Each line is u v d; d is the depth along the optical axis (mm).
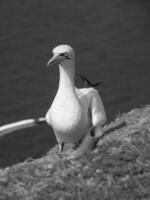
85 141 10359
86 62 37938
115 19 48156
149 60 38156
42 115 28656
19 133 25125
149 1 52781
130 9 50969
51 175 9477
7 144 24641
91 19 48062
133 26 46094
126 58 38594
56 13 49844
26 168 9891
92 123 10312
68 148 11883
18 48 40469
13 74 35156
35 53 39250
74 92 10203
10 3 52906
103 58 38688
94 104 10352
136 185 8828
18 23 46969
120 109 29422
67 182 9164
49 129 25516
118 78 34656
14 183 9453
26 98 31109
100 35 43812
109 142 10383
